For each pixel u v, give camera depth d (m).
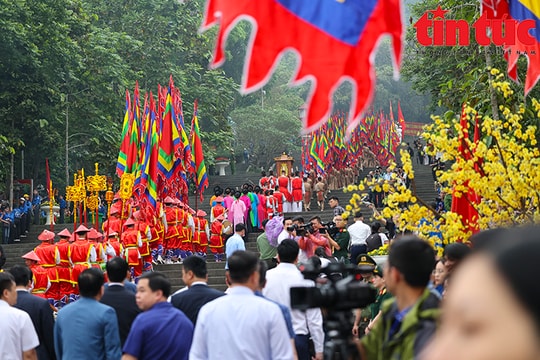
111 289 11.82
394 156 73.12
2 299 10.98
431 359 1.71
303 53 6.21
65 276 25.33
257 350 7.91
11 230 42.78
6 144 47.88
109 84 54.25
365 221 44.59
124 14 63.75
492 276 1.69
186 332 9.38
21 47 46.47
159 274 9.52
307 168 62.12
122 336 11.60
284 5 6.23
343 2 6.21
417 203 12.85
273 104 103.25
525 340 1.62
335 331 4.45
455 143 12.47
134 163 34.12
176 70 62.94
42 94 48.72
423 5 39.00
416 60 41.19
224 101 66.12
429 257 5.26
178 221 32.62
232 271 8.16
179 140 32.88
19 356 10.81
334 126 59.91
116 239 27.12
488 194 12.03
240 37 88.19
